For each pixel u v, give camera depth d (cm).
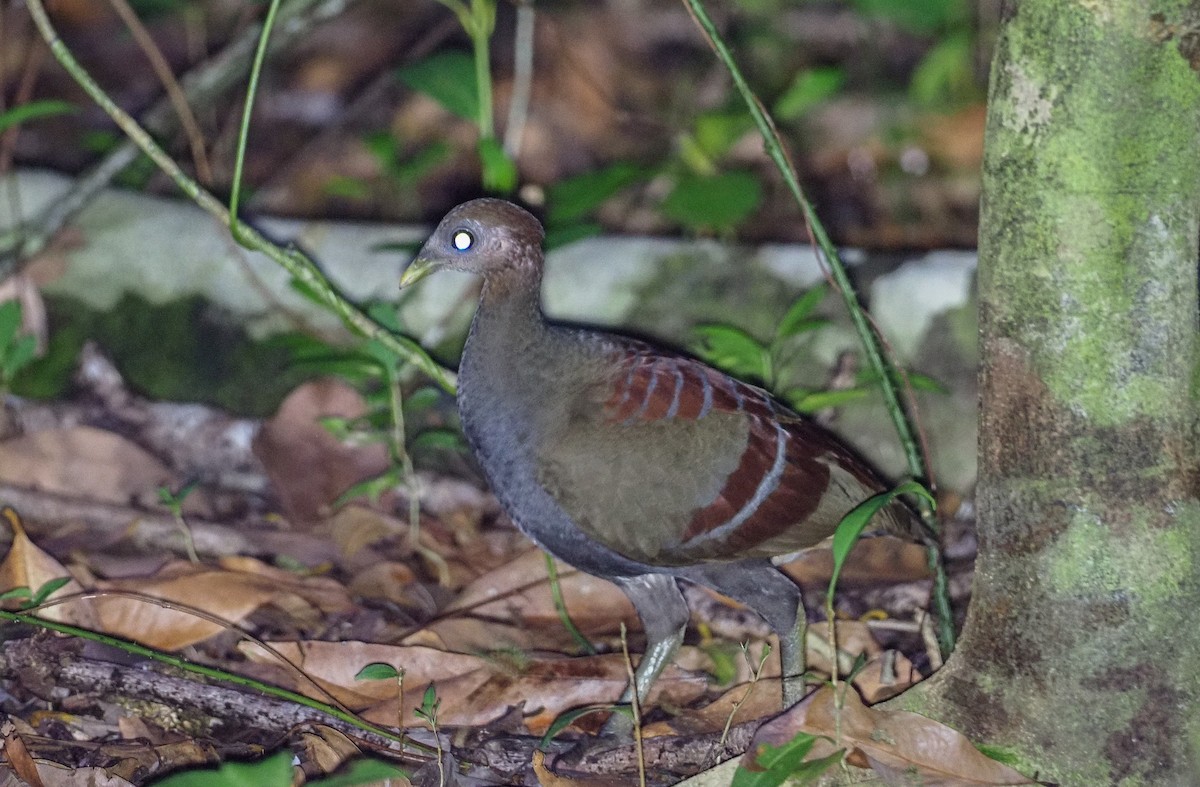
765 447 856
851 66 1792
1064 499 696
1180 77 632
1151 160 646
